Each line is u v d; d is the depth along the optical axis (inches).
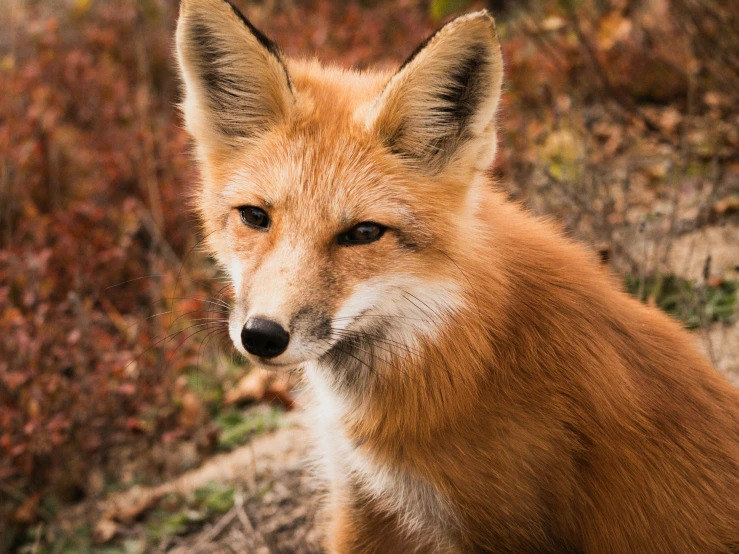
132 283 372.8
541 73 442.9
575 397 180.5
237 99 196.1
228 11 188.1
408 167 184.5
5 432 285.4
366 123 185.8
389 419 186.1
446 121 185.6
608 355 185.5
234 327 175.3
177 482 293.9
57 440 288.5
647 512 184.5
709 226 340.5
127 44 529.7
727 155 380.8
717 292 304.0
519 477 179.2
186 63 195.3
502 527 183.8
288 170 183.6
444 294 181.0
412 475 188.5
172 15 529.3
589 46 418.6
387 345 185.3
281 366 168.2
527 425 178.9
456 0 400.5
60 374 308.8
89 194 406.3
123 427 304.5
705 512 185.2
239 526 271.7
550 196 341.7
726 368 272.1
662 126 400.5
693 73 396.8
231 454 307.1
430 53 178.5
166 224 390.9
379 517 217.6
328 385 203.5
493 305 180.9
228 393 333.1
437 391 180.1
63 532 282.4
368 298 177.8
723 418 192.9
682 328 213.9
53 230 381.4
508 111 418.3
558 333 184.2
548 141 366.9
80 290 341.7
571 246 208.1
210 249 207.3
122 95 464.8
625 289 231.0
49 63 491.8
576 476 183.8
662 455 184.2
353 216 177.3
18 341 297.7
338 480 215.5
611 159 382.3
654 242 319.6
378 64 457.4
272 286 170.2
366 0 562.3
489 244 187.8
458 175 186.2
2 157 393.1
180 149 416.5
